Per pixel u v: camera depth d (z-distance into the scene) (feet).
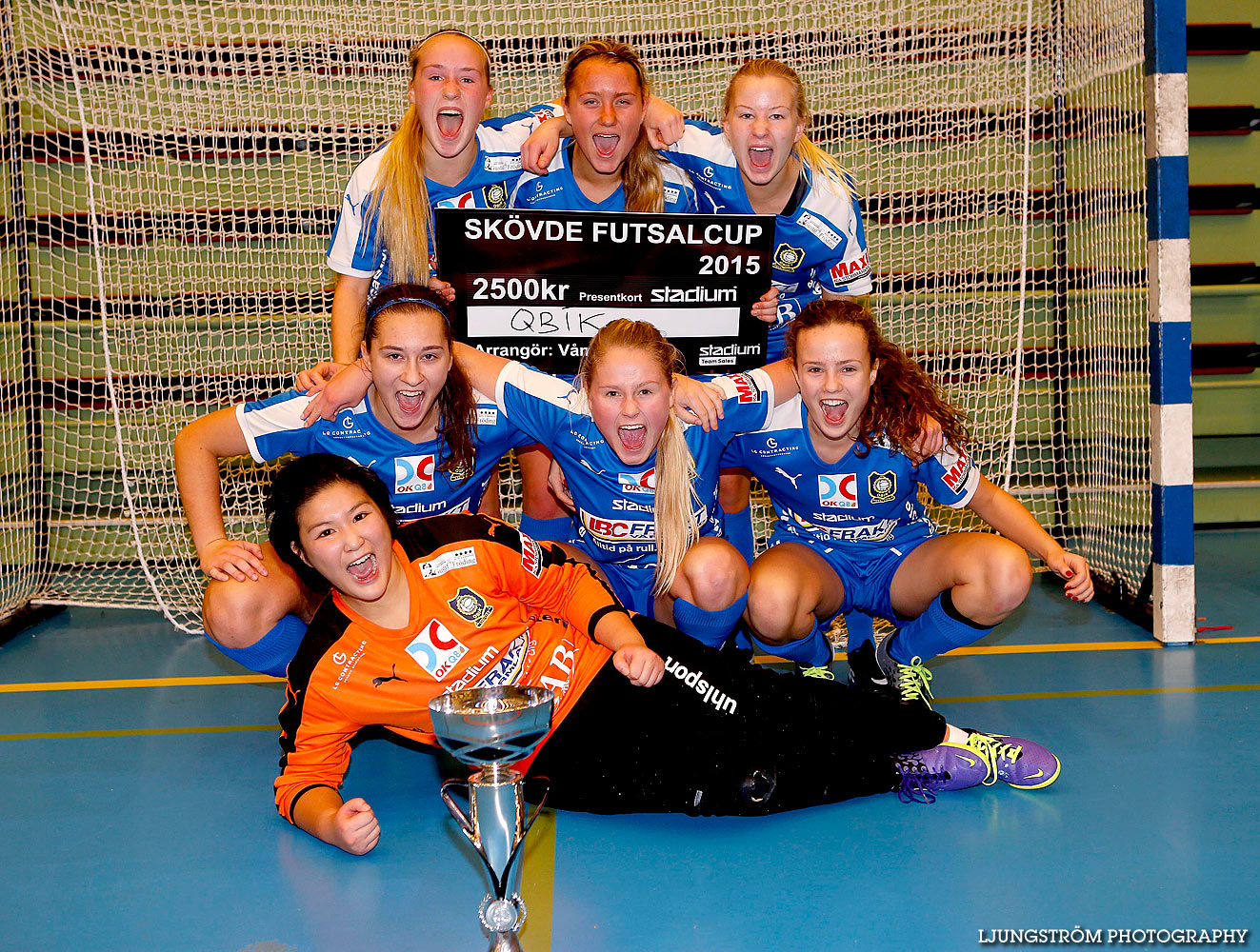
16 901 5.86
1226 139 17.54
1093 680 9.30
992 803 6.81
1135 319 11.62
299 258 15.90
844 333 7.59
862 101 15.81
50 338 15.21
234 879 6.08
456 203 9.43
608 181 9.36
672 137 9.08
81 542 14.84
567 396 7.80
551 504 9.62
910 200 16.03
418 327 7.11
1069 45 13.91
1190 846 6.12
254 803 7.22
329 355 15.84
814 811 6.82
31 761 8.11
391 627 6.28
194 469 7.53
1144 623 10.94
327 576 6.05
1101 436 13.01
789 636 7.97
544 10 15.58
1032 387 15.98
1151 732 7.98
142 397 14.24
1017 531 8.23
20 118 13.69
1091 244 13.32
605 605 6.58
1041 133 15.79
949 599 7.91
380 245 9.36
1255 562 13.57
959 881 5.78
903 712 6.91
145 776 7.77
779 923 5.39
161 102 14.37
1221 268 17.46
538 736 4.85
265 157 15.72
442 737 4.77
